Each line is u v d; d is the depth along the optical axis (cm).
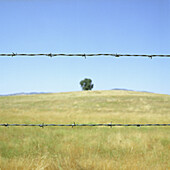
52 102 6938
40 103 6762
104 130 1377
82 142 877
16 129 1302
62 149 749
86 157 602
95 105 6206
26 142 891
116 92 9169
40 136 1056
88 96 7969
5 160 554
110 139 923
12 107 5734
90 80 12731
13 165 500
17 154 700
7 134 1120
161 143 888
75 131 1254
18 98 8112
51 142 902
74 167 505
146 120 2525
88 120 2355
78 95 8388
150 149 784
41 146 830
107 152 732
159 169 511
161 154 665
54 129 1359
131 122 2298
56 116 2816
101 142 870
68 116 2869
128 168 500
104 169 496
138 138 961
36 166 493
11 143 879
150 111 4859
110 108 5519
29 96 8644
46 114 3112
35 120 2205
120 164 523
